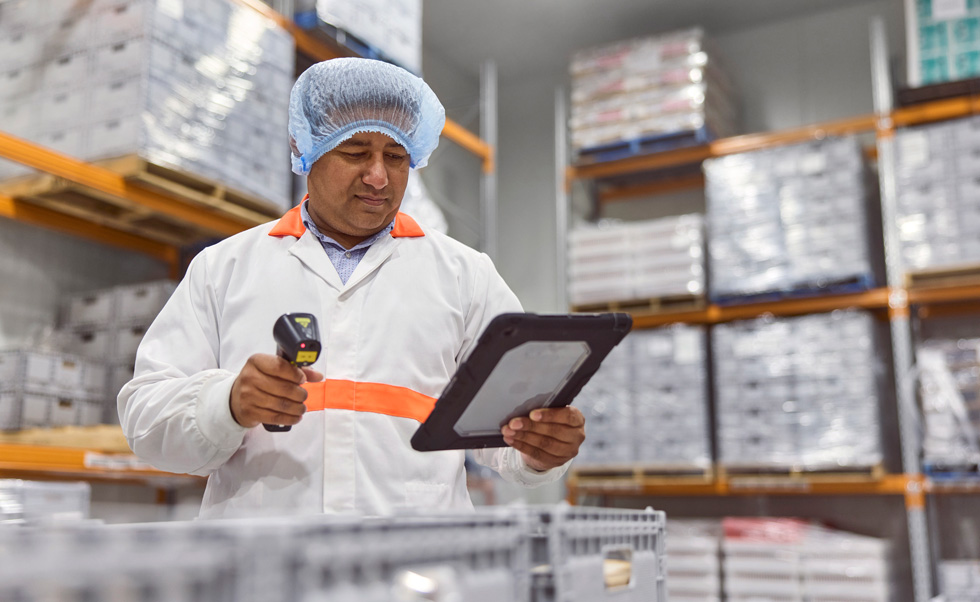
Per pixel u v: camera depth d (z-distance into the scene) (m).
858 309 5.70
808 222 5.43
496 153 7.55
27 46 3.86
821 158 5.45
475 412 1.27
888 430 5.60
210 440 1.41
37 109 3.79
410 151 1.88
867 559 4.92
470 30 6.95
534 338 1.15
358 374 1.58
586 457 5.77
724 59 6.52
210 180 3.78
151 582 0.49
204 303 1.66
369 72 1.70
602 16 6.77
